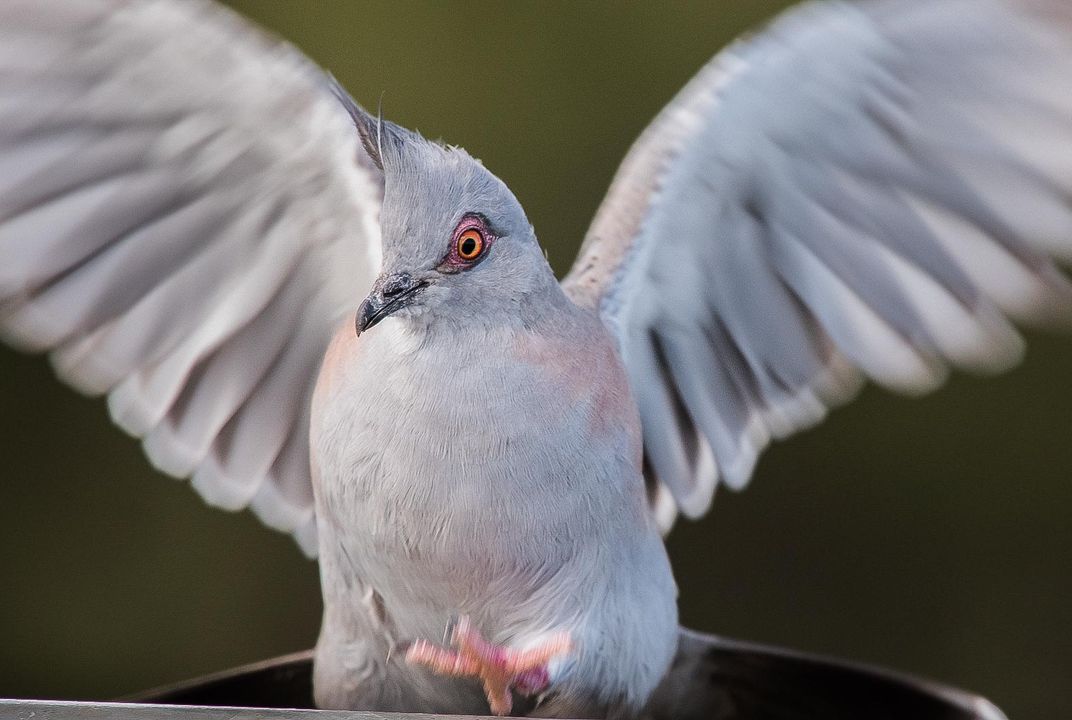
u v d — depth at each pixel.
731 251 3.42
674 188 3.39
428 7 3.96
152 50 3.36
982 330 3.39
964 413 3.80
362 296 3.41
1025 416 3.79
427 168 3.33
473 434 3.33
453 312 3.33
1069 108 3.34
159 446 3.42
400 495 3.33
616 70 3.93
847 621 3.79
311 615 3.78
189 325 3.42
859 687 3.36
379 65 3.95
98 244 3.40
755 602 3.79
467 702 3.37
